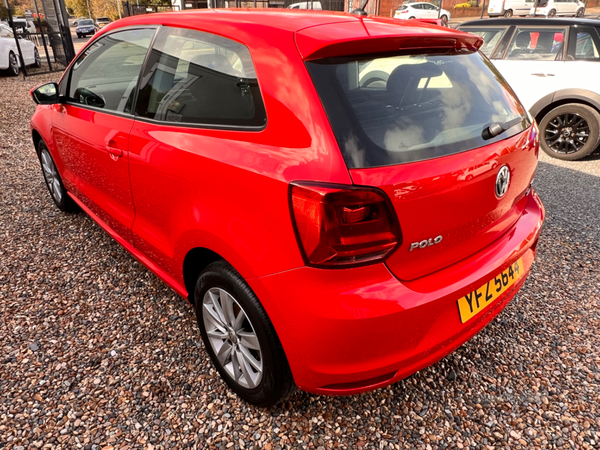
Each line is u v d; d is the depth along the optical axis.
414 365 1.71
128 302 2.79
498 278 1.96
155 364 2.31
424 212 1.59
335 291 1.53
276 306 1.63
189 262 2.16
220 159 1.81
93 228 3.71
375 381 1.70
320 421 2.01
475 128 1.82
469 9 26.55
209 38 2.02
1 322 2.57
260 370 1.89
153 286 2.95
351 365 1.61
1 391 2.11
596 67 5.78
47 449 1.84
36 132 3.80
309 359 1.63
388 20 2.09
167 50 2.26
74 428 1.93
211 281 1.96
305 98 1.60
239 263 1.72
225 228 1.77
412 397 2.16
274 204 1.59
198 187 1.91
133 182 2.40
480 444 1.93
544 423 2.04
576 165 5.91
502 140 1.88
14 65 11.98
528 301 2.90
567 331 2.64
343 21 1.92
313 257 1.52
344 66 1.67
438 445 1.92
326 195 1.46
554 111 6.13
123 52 2.60
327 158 1.51
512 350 2.48
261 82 1.74
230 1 23.05
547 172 5.57
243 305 1.81
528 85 6.28
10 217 3.88
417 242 1.62
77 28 34.28
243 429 1.96
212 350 2.16
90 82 2.88
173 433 1.93
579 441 1.95
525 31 6.38
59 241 3.49
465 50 2.15
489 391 2.21
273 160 1.63
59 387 2.14
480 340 2.55
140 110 2.36
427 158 1.61
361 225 1.49
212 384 2.20
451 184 1.64
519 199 2.16
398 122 1.64
